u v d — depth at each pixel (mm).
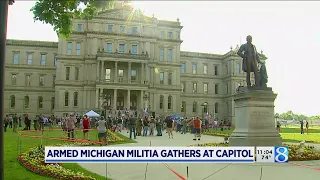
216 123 78812
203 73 121938
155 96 101375
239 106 18578
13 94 106250
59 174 13188
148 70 99375
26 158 17250
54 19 14375
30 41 108500
